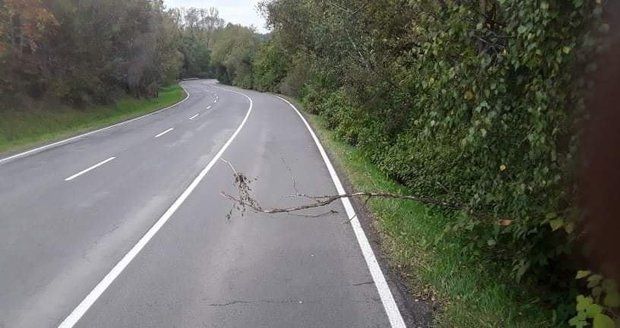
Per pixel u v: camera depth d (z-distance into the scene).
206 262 6.78
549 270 5.52
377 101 13.53
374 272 6.36
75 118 29.03
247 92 63.72
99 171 13.29
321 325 5.04
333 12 15.36
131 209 9.48
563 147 4.71
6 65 25.58
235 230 8.18
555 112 4.55
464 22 5.48
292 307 5.43
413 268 6.48
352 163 14.07
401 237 7.63
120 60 38.81
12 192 10.86
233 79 87.81
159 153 16.34
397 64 12.86
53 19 26.38
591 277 3.98
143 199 10.24
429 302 5.56
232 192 10.88
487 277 5.98
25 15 25.02
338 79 16.81
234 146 17.91
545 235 5.20
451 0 5.60
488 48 5.39
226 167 13.82
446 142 7.27
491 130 5.56
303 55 28.06
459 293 5.67
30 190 11.05
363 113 14.77
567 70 4.40
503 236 5.88
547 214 4.80
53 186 11.46
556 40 4.38
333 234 7.93
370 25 13.90
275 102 44.06
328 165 14.33
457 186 8.19
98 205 9.76
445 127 6.24
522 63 4.84
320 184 11.74
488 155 5.87
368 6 13.71
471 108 5.84
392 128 13.49
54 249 7.30
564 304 5.11
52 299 5.70
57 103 30.28
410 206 9.35
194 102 47.00
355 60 14.60
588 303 3.65
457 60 5.88
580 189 4.41
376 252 7.09
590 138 4.25
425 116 7.38
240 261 6.81
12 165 14.40
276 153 16.42
